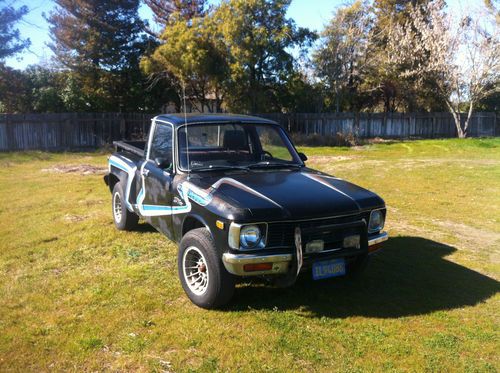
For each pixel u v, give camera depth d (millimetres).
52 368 3494
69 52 26594
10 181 11992
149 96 27656
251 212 4055
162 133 5652
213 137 5410
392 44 27750
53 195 9984
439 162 15234
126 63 27250
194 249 4484
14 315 4293
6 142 20547
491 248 6684
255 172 5141
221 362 3594
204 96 27172
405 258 6152
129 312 4379
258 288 4992
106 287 4934
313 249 4246
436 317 4434
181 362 3590
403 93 31125
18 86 26453
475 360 3727
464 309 4629
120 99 27422
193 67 22797
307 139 24203
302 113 27266
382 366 3604
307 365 3590
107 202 9242
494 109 33312
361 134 28297
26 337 3904
